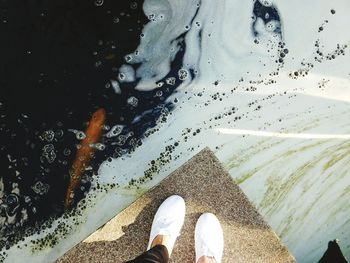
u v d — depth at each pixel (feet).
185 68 7.55
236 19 7.70
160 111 7.39
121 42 7.75
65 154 7.27
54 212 7.02
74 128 7.40
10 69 7.68
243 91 7.39
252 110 7.32
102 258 6.69
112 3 7.84
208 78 7.47
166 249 6.15
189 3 7.74
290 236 7.02
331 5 7.70
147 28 7.75
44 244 6.88
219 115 7.31
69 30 7.82
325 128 7.27
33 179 7.16
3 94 7.56
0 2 7.75
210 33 7.67
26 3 7.83
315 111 7.32
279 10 7.71
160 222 6.51
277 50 7.55
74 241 6.90
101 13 7.84
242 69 7.49
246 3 7.74
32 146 7.31
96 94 7.56
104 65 7.68
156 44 7.70
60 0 7.88
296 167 7.17
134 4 7.80
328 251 6.39
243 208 6.90
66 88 7.61
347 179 7.15
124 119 7.39
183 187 6.99
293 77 7.45
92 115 7.45
